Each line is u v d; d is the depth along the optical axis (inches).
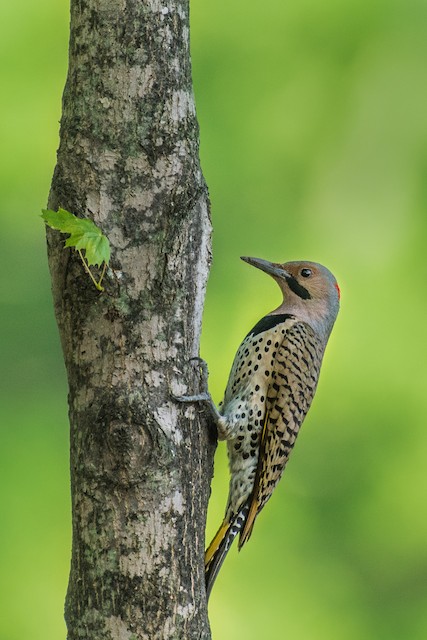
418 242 550.6
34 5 549.3
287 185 558.6
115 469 262.8
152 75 271.9
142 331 269.1
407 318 535.8
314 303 388.8
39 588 500.7
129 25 271.9
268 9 569.6
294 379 366.9
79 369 269.7
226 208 549.6
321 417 528.4
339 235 556.1
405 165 562.3
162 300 271.0
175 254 271.9
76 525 267.4
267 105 560.4
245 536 360.2
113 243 269.1
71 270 268.8
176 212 271.9
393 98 565.9
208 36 565.0
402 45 567.8
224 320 534.9
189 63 280.7
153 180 271.1
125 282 269.1
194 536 271.6
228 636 517.3
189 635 266.1
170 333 271.6
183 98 275.6
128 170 270.5
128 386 267.3
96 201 269.7
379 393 523.5
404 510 530.3
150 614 262.7
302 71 564.4
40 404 539.2
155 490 264.5
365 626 532.1
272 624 522.0
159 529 264.5
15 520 508.7
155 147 271.1
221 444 510.6
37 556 503.5
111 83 271.1
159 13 273.4
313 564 534.0
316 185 560.4
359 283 545.6
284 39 566.9
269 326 375.6
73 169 271.1
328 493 534.9
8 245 545.0
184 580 266.8
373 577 537.3
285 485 538.3
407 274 546.0
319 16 568.1
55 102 542.0
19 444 527.2
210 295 541.3
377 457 527.5
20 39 547.5
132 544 262.7
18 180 542.3
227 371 523.5
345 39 568.7
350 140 564.1
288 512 536.4
